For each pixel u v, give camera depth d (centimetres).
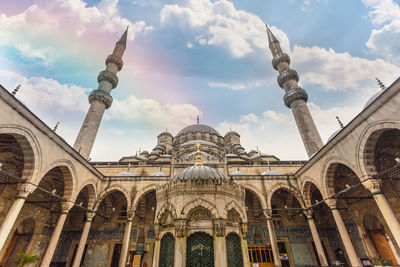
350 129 1410
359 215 2017
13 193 1661
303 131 3256
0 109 1077
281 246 2333
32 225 2017
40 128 1352
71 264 2284
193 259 809
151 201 2556
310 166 1961
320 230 2420
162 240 931
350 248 1503
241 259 882
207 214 920
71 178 1730
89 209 1994
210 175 1055
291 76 3859
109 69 3956
